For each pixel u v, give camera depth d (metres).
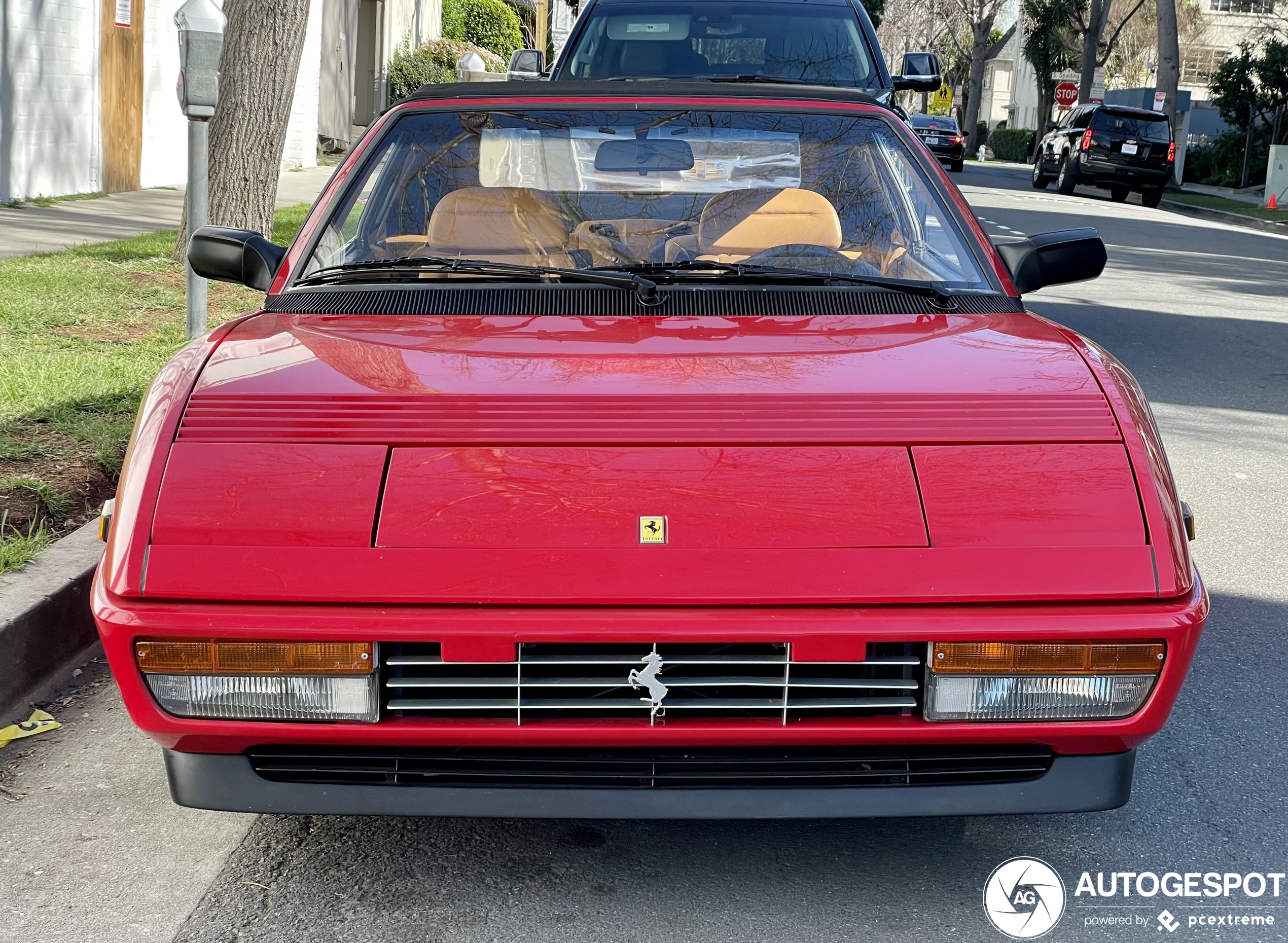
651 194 3.54
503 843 2.91
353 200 3.54
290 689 2.34
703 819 2.46
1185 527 2.61
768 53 7.47
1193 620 2.38
